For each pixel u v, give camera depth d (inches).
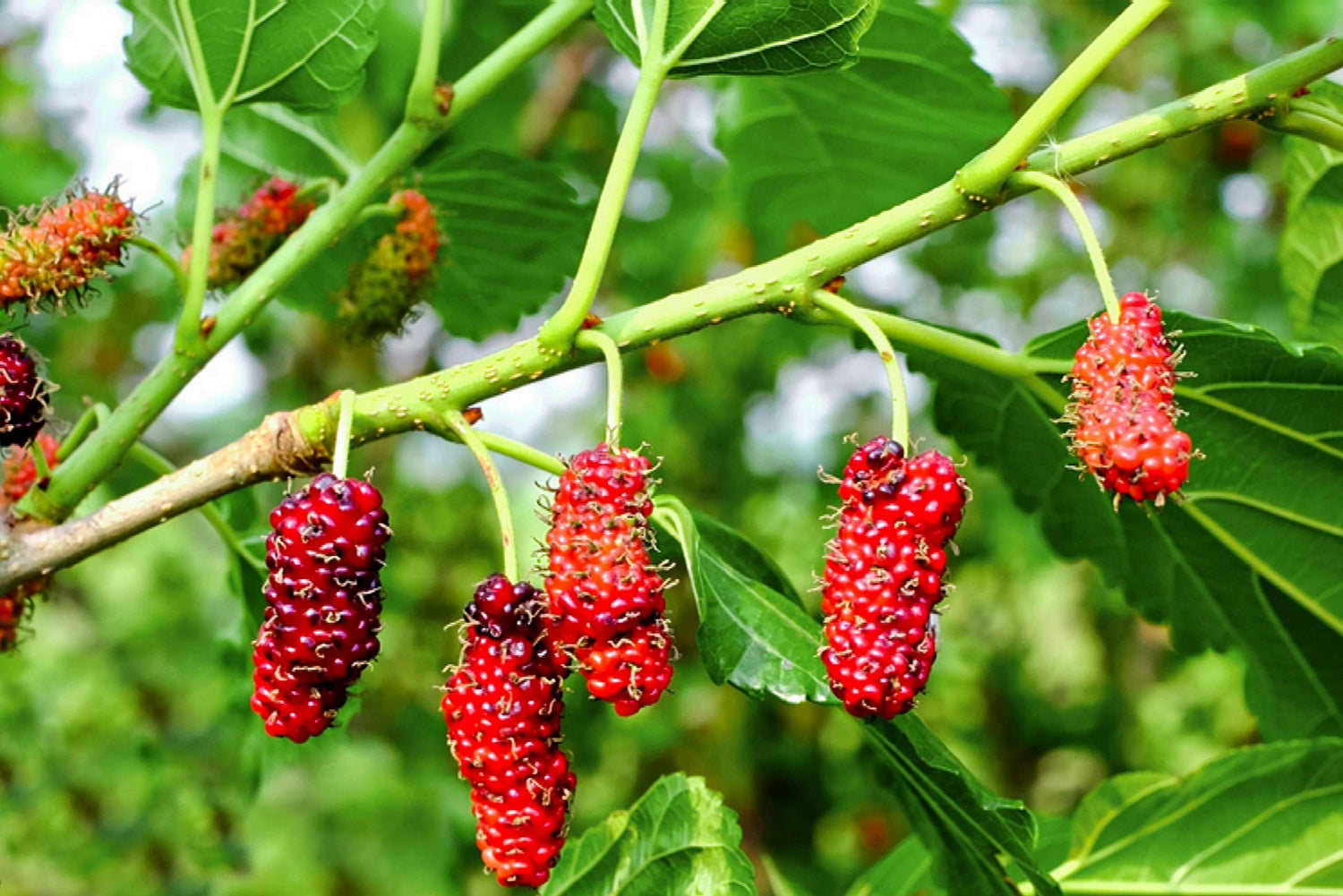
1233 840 15.4
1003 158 12.6
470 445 12.8
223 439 37.2
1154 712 46.9
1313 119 12.9
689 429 38.5
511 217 18.5
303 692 12.2
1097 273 12.4
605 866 14.6
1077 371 12.3
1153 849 15.5
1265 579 16.3
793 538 40.7
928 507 12.2
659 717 37.3
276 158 18.2
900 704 12.2
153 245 13.9
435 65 15.1
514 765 12.3
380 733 33.3
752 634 13.5
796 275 12.9
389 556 34.3
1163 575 16.8
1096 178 38.3
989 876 15.1
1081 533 16.8
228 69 14.4
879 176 21.0
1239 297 36.8
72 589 36.4
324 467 13.1
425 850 40.7
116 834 24.9
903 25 17.3
